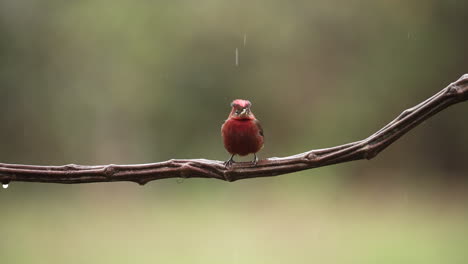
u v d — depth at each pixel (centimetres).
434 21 2244
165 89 2138
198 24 2139
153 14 2097
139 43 2083
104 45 2070
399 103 2292
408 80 2278
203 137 2205
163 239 1530
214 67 2186
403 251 1359
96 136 2117
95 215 1872
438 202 2097
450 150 2377
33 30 2041
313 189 2119
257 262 1251
